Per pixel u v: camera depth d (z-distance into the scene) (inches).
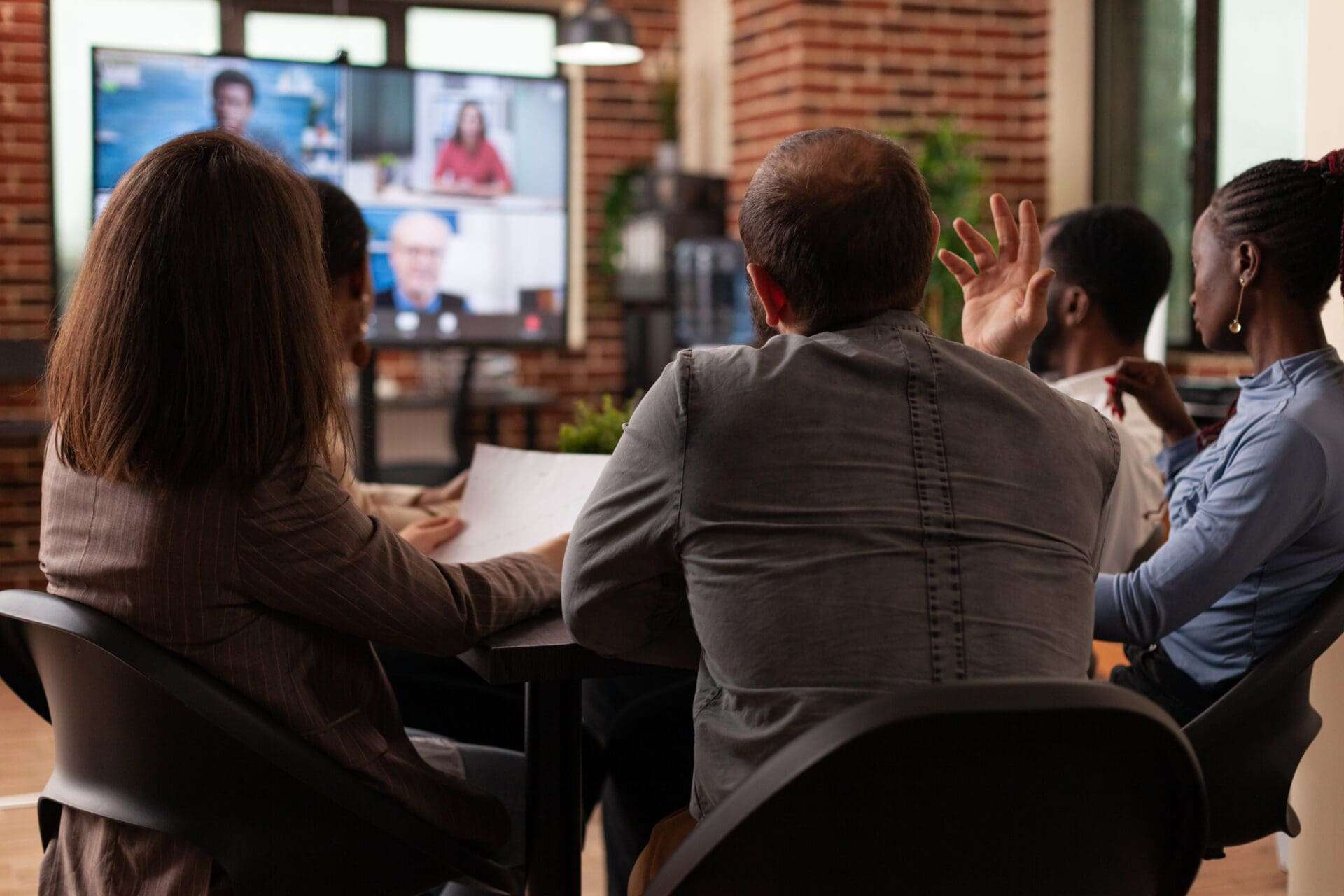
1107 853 40.0
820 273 46.0
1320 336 63.5
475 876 53.3
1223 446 62.3
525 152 191.0
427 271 188.2
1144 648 68.2
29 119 205.2
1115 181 216.7
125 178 47.8
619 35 219.3
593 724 92.1
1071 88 215.8
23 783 118.1
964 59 213.9
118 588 47.4
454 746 64.4
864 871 38.9
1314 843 76.1
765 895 39.6
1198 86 195.8
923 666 41.5
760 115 220.1
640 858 52.2
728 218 236.7
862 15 208.4
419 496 81.5
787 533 42.9
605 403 78.7
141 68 167.9
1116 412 76.0
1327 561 60.4
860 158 46.3
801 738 36.8
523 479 67.3
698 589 44.2
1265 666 57.3
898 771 37.3
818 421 43.6
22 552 200.4
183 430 45.9
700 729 45.8
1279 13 181.3
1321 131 82.0
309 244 49.1
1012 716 36.0
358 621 49.3
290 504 47.7
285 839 48.8
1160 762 38.8
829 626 42.0
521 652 52.6
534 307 194.4
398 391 234.7
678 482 44.4
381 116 182.2
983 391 45.0
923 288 47.4
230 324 46.1
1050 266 86.4
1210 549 58.8
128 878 48.4
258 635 48.4
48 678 49.9
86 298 47.1
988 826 38.6
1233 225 63.6
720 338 235.1
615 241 250.1
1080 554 45.2
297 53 241.9
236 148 48.3
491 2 252.7
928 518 42.8
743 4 224.8
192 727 47.1
